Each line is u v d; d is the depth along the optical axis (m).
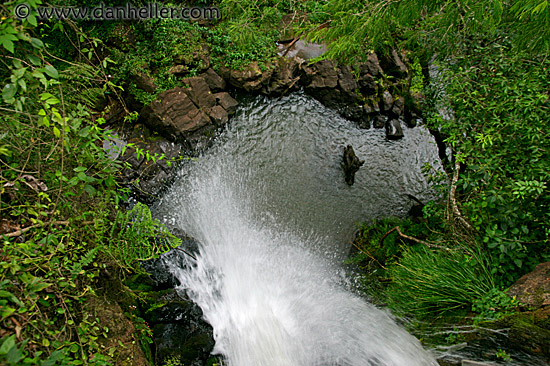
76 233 3.09
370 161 7.64
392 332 4.36
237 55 7.95
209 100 7.71
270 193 7.09
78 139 2.89
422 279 4.50
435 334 4.04
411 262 4.88
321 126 8.09
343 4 4.84
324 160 7.61
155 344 4.15
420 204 6.71
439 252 4.77
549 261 3.87
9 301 2.32
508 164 4.51
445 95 6.89
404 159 7.72
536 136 4.27
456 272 4.31
